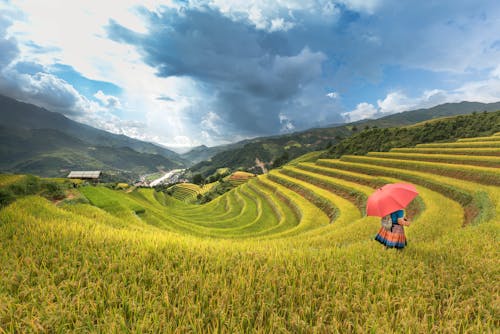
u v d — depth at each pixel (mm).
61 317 4414
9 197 15359
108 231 10102
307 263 7324
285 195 46250
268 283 5906
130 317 4617
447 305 5230
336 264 7184
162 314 4488
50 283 5691
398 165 47688
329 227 21609
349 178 47719
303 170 64875
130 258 7012
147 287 5824
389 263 6996
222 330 4117
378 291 5801
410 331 4113
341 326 4461
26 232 8766
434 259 7449
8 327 4309
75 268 6227
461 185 27141
